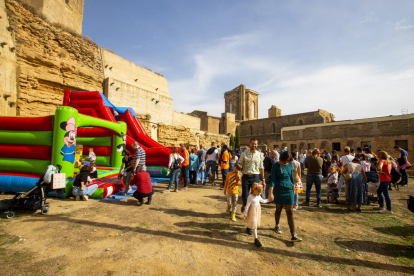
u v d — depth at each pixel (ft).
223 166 32.19
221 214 19.54
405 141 80.12
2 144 24.13
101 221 16.31
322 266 11.34
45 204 17.51
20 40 45.44
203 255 11.92
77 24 71.05
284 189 14.64
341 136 113.29
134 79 87.10
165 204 22.04
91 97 37.17
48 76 50.60
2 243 12.26
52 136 22.76
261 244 13.33
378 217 19.84
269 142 126.00
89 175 22.45
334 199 24.84
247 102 221.25
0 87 40.34
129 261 10.94
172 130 92.79
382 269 11.27
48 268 10.03
